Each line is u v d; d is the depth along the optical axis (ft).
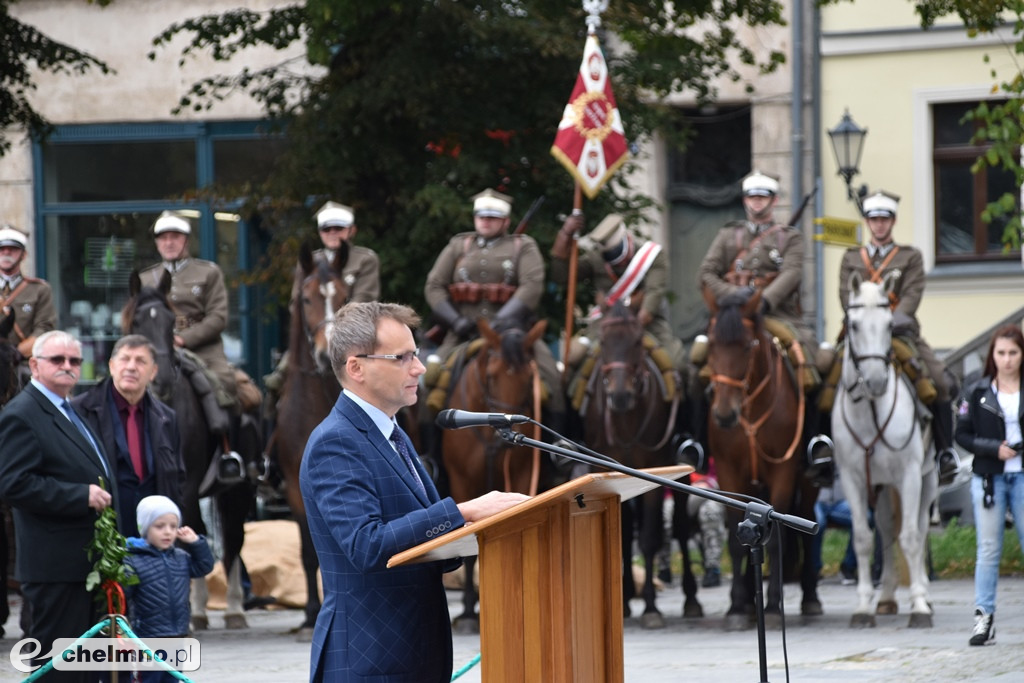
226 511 93.40
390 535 31.17
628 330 80.84
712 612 95.35
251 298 159.84
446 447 82.89
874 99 145.59
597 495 32.86
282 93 134.41
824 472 84.12
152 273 92.22
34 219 164.14
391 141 127.44
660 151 151.84
